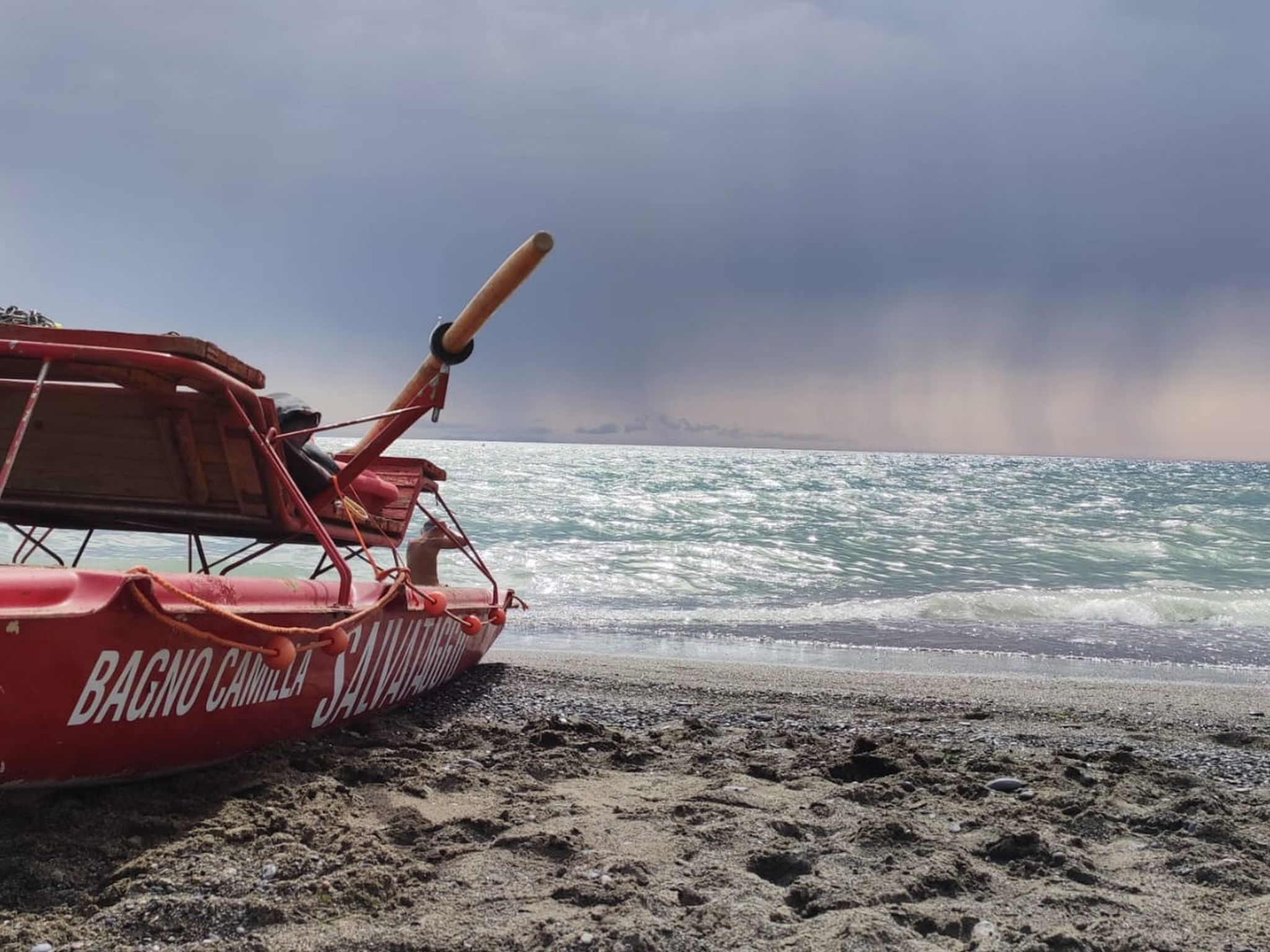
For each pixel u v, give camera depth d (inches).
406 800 149.6
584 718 233.9
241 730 150.4
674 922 109.0
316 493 190.5
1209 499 1545.3
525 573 652.7
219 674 138.2
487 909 110.4
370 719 201.8
